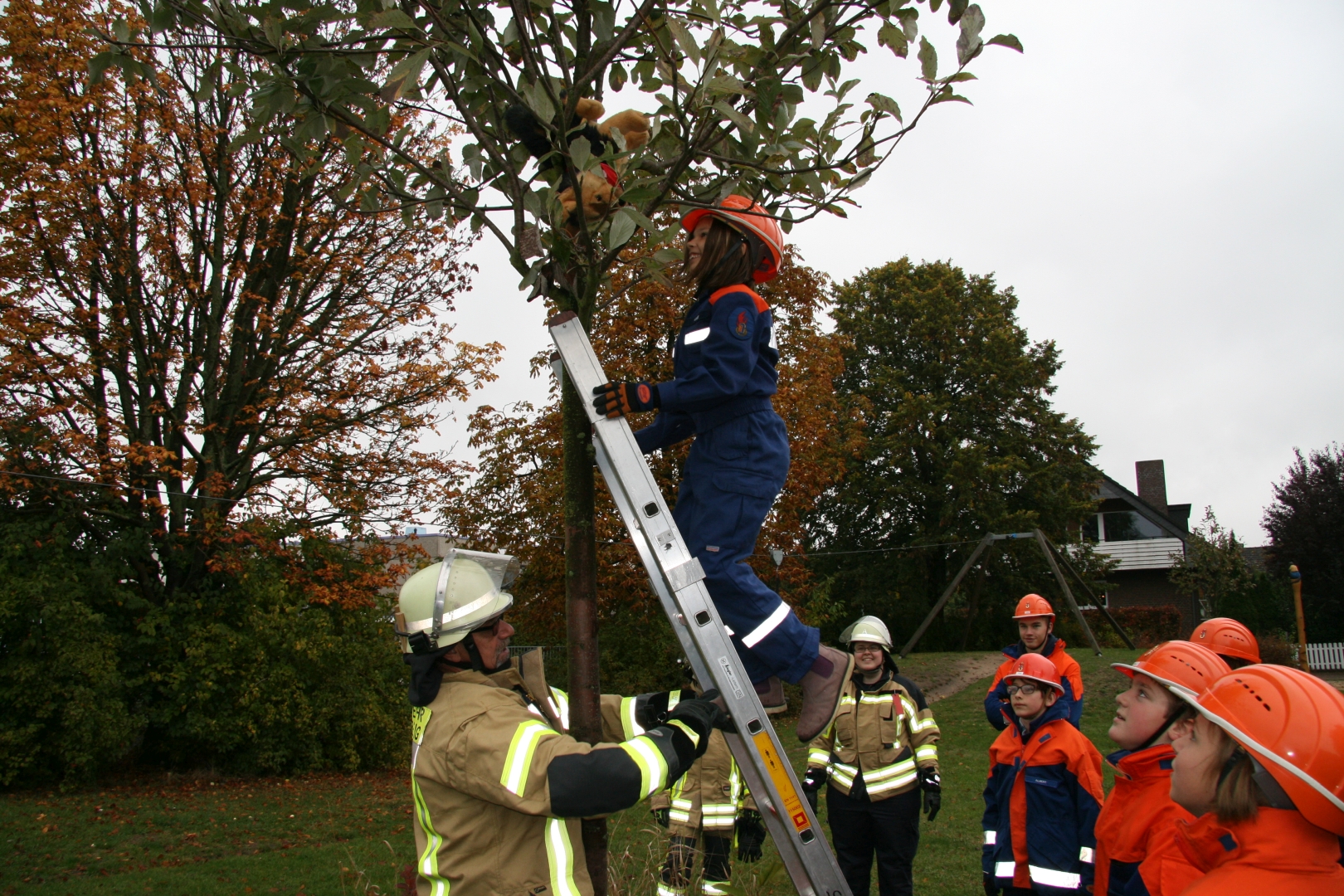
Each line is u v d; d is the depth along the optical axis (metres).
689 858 5.18
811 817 2.22
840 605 21.09
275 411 15.11
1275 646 20.86
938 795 5.20
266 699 14.41
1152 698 3.15
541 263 2.73
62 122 12.87
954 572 31.89
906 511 31.77
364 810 12.00
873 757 5.29
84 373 13.98
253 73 3.02
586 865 2.35
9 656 13.09
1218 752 1.95
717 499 2.50
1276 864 1.82
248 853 9.80
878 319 33.28
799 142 2.83
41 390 14.18
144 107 13.50
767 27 2.76
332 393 15.27
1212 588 30.03
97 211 13.75
